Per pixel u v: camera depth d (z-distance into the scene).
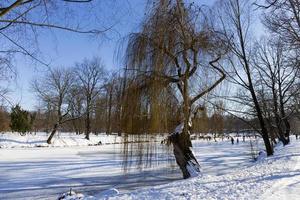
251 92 22.02
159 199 8.10
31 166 24.88
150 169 14.20
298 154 19.33
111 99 13.75
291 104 34.22
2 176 20.50
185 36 13.12
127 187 14.34
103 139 55.09
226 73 14.45
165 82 12.71
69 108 52.81
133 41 12.95
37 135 53.00
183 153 13.36
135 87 12.70
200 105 14.27
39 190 16.62
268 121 31.19
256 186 9.32
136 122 12.64
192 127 14.46
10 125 50.34
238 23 21.03
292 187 9.16
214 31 14.21
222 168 19.50
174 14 13.16
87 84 54.72
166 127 12.73
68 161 27.88
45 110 56.34
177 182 10.91
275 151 25.28
